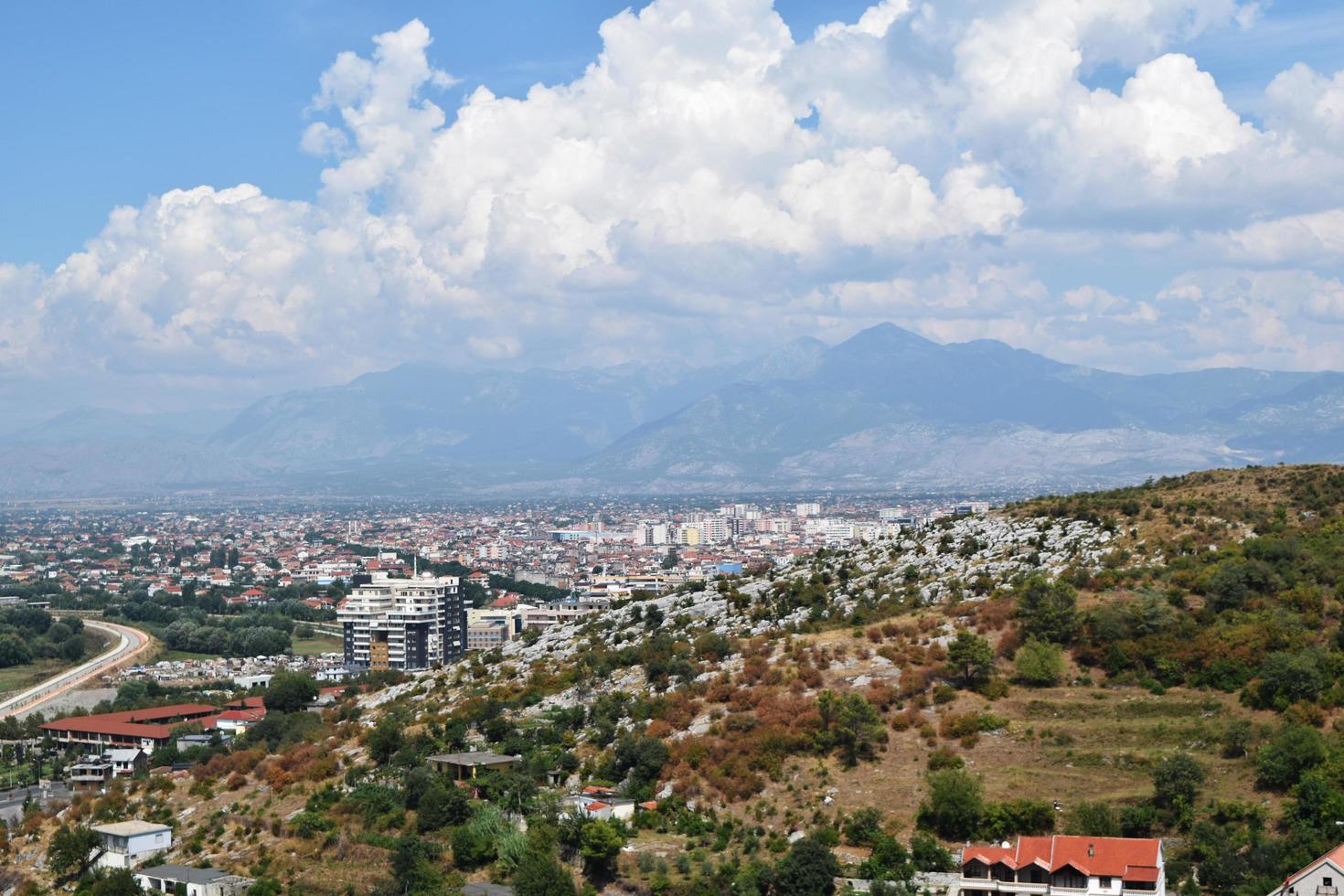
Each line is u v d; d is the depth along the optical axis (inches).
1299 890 7815.0
